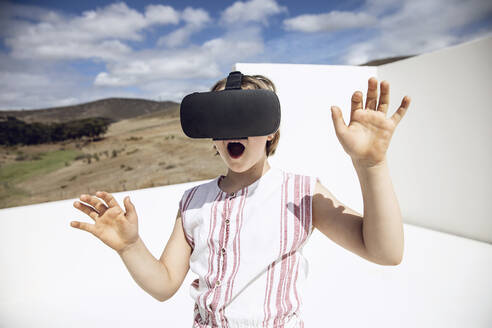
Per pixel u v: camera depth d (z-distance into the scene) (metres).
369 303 2.13
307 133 3.18
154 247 2.78
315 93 3.19
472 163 3.06
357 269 2.61
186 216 0.83
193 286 0.81
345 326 1.89
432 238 3.19
